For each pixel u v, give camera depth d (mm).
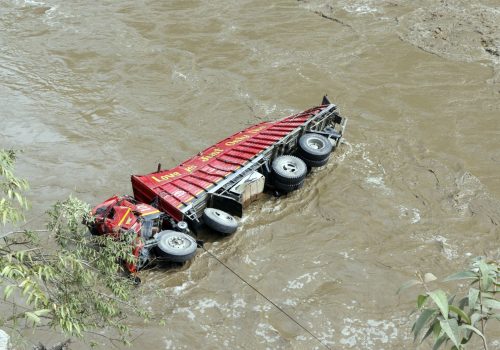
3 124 14945
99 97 16562
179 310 9305
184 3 23984
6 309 8766
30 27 21234
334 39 20844
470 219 11789
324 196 12414
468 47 20078
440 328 2084
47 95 16578
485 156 14109
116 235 9297
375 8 23500
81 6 23438
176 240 10070
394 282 9984
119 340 8008
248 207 12016
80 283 5859
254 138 12938
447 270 10320
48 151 13820
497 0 23906
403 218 11805
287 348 8648
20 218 4684
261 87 17469
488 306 2123
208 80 17766
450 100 16797
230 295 9672
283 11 23312
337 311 9352
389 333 8930
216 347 8648
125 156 13812
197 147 14281
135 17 22453
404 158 13969
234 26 21812
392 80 18000
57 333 8461
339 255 10664
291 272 10219
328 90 17312
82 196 12211
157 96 16766
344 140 14617
